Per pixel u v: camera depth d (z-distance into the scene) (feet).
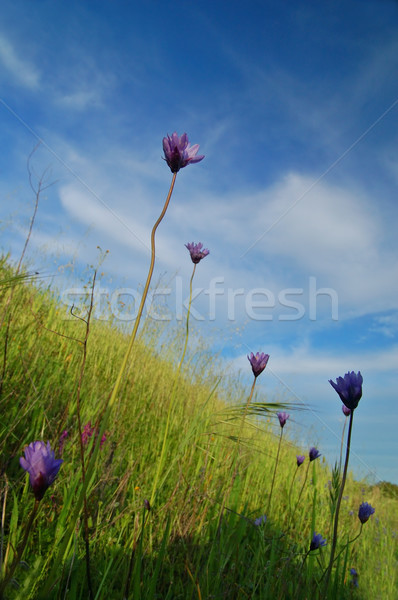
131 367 16.88
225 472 10.35
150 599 5.37
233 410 6.43
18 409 9.04
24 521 6.43
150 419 14.35
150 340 20.22
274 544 7.55
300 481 16.28
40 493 3.14
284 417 9.05
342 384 4.11
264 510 11.15
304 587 7.48
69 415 9.89
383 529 16.21
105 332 19.85
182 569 7.23
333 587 7.62
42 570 5.05
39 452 3.16
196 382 18.51
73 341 15.85
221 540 7.20
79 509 3.81
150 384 17.19
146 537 7.35
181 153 4.60
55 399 10.58
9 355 10.66
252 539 9.38
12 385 9.69
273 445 17.81
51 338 14.51
